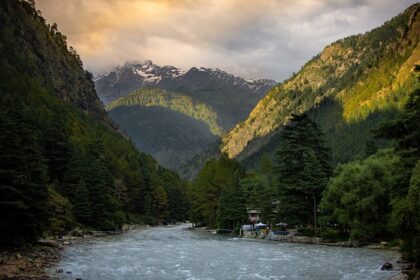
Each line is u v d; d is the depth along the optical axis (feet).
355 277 116.26
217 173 402.72
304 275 121.19
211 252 184.34
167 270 131.64
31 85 588.09
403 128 114.32
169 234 329.52
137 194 514.27
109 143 612.29
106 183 366.02
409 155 122.11
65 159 363.56
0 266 123.13
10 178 162.71
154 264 145.18
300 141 274.57
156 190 556.92
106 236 297.94
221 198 352.49
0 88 477.36
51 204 265.95
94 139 482.28
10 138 172.96
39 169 199.52
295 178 266.36
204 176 406.82
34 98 534.37
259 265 142.20
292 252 182.39
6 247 166.50
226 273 125.80
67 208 299.17
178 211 619.26
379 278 113.50
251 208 372.58
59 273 120.16
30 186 175.83
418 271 104.12
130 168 563.89
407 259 137.69
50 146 364.79
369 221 212.64
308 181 255.70
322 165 275.18
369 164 222.89
